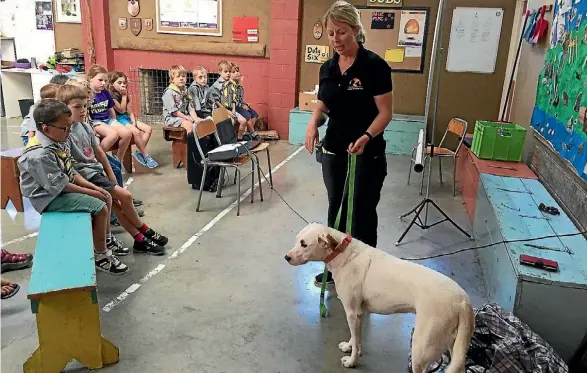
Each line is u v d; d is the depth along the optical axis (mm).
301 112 6004
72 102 2939
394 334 2355
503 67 5527
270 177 4406
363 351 2219
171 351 2164
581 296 2004
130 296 2598
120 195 2975
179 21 6484
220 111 4383
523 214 2752
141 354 2137
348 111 2385
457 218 3855
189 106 5145
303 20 6078
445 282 1788
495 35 5445
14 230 3354
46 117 2553
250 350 2195
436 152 4410
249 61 6422
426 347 1748
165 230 3463
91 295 1941
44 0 6875
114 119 4672
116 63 6832
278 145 6070
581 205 2564
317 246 2027
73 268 2047
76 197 2674
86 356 2016
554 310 2047
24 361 2049
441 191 4508
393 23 5738
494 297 2490
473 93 5688
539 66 3852
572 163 2727
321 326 2402
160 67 6707
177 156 4957
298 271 2941
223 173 4168
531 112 3973
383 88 2287
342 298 2047
